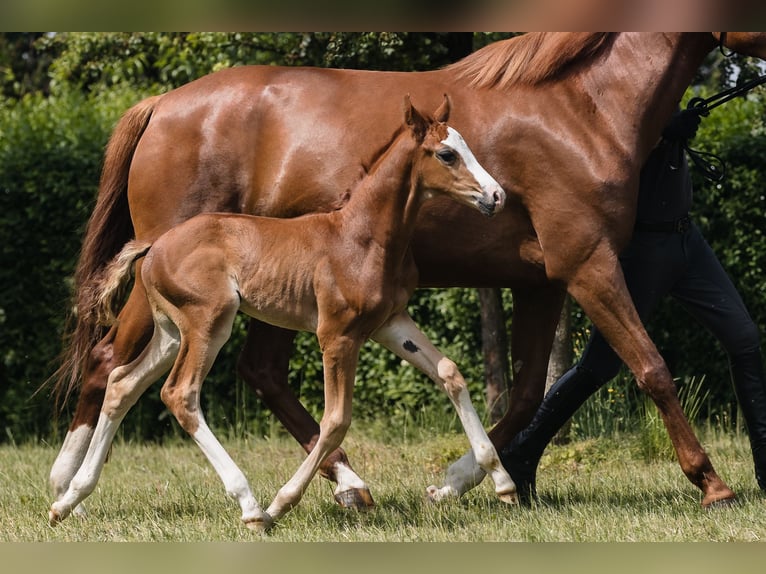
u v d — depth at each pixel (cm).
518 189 915
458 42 1424
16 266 1616
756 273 1484
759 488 1023
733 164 1472
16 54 2928
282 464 1311
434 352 882
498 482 862
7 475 1210
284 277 862
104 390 980
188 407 866
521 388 976
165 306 889
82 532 877
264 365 1034
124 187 1028
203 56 1627
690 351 1514
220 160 967
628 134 909
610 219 898
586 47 924
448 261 941
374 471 1238
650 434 1305
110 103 1956
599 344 995
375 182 855
